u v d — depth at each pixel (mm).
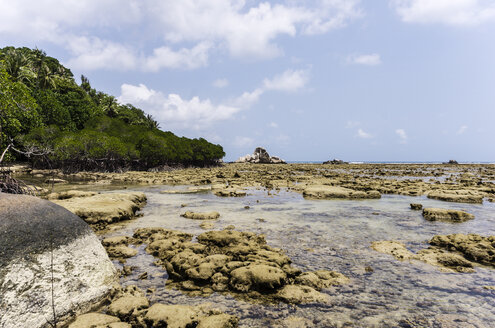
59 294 4008
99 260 4836
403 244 7438
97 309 4402
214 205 13680
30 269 3861
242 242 7176
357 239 7902
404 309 4246
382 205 13461
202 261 5648
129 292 4676
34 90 49531
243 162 96000
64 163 37031
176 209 12656
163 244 6879
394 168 55531
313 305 4367
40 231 4273
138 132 58500
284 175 33469
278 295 4617
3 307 3443
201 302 4504
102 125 55312
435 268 5805
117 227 9297
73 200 11352
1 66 12945
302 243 7539
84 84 81312
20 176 30578
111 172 41656
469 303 4426
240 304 4430
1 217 4070
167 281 5262
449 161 86812
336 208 12695
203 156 69438
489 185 19891
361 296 4645
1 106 12578
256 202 14523
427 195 15984
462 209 12289
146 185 23969
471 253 6367
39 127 37500
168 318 3850
